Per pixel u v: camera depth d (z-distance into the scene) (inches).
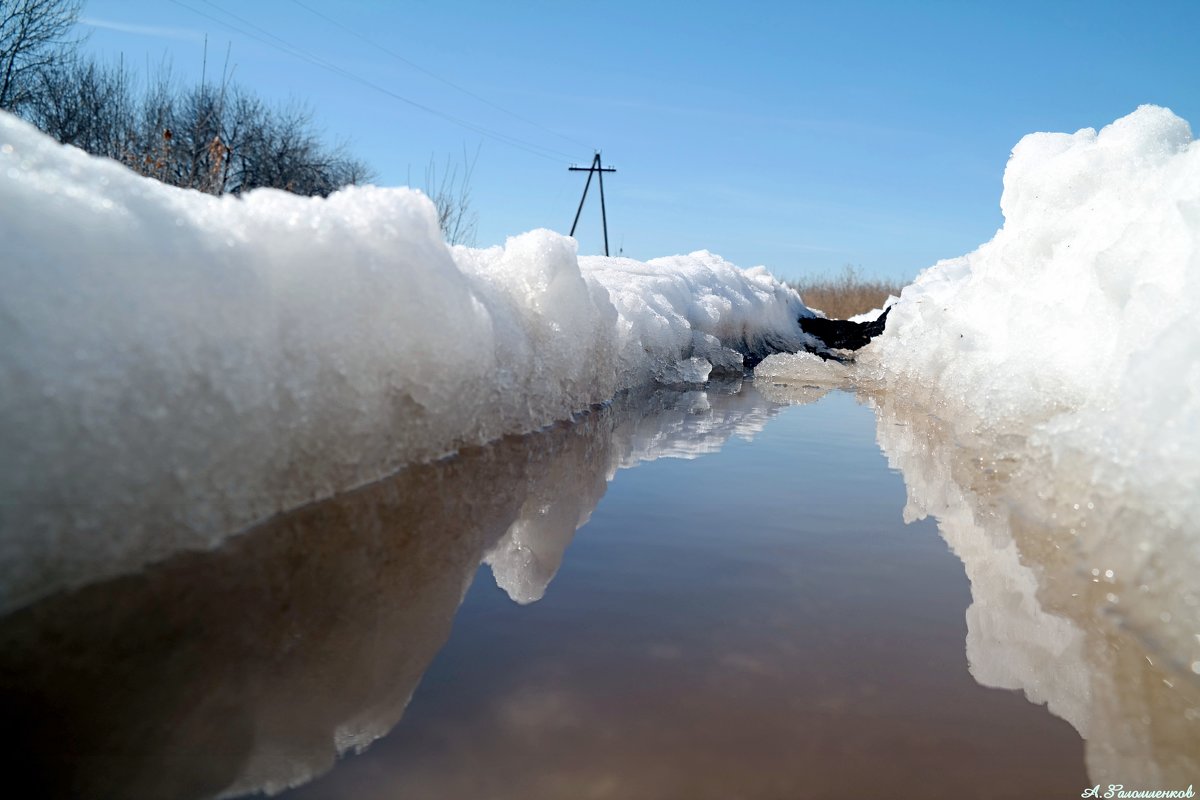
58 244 51.4
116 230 55.5
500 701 48.6
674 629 60.0
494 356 112.3
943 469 120.9
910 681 53.1
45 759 40.3
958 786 41.6
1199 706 51.1
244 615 56.6
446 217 374.9
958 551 81.2
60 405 50.3
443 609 61.7
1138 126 135.2
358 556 69.7
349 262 78.9
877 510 96.2
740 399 204.2
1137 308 86.1
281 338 70.3
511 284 133.2
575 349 141.0
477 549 75.4
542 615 61.7
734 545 81.2
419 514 82.5
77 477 52.1
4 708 43.7
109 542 55.5
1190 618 56.4
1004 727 47.8
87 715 44.0
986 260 181.3
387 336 83.6
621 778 41.1
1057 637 61.2
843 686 52.0
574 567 72.8
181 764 40.9
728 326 316.2
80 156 58.8
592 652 55.6
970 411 133.3
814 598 67.4
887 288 808.9
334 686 49.4
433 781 40.5
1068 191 140.7
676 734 45.5
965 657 57.2
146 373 56.0
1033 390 107.1
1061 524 80.7
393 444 90.7
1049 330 113.8
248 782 39.8
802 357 277.1
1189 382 67.2
